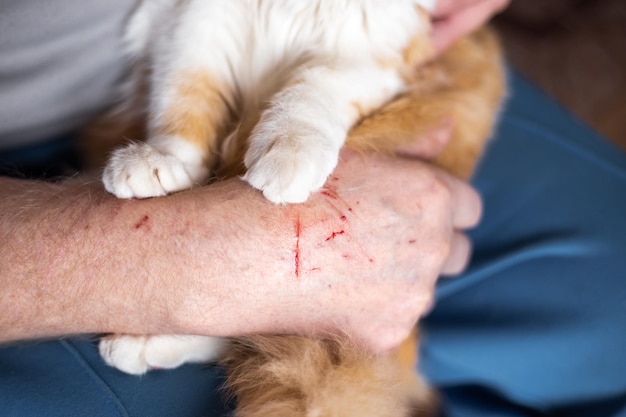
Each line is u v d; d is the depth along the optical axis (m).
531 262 0.60
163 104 0.52
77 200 0.45
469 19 0.59
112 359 0.47
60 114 0.53
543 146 0.68
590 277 0.59
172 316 0.44
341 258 0.46
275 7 0.53
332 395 0.45
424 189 0.49
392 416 0.46
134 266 0.43
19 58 0.50
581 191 0.65
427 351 0.56
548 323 0.57
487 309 0.58
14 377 0.46
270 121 0.48
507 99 0.70
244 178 0.46
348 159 0.50
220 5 0.53
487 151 0.67
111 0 0.52
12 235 0.44
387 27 0.54
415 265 0.48
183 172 0.48
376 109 0.53
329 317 0.47
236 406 0.46
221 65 0.54
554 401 0.56
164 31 0.53
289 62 0.54
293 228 0.45
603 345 0.56
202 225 0.44
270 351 0.46
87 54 0.52
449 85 0.59
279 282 0.45
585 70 1.16
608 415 0.54
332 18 0.53
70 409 0.45
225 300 0.44
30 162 0.55
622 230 0.62
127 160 0.46
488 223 0.63
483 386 0.58
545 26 1.21
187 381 0.48
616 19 1.23
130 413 0.45
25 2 0.49
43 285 0.43
